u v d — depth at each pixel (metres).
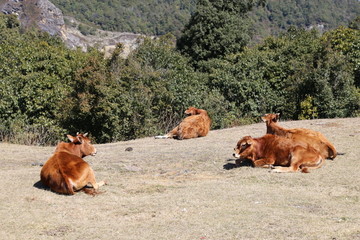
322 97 23.12
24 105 19.55
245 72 25.94
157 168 10.82
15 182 9.35
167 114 22.06
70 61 24.39
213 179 9.73
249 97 24.98
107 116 19.19
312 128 15.31
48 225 6.85
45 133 19.14
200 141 14.45
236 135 15.27
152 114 21.19
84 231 6.58
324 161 10.17
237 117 24.47
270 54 28.62
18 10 99.12
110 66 20.81
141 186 9.20
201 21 38.56
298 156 9.72
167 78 22.52
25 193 8.49
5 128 18.36
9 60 21.55
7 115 18.94
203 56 38.16
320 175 9.41
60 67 22.44
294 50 28.14
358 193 8.27
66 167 8.49
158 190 8.89
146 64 22.61
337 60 23.72
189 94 22.23
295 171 9.69
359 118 17.94
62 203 7.91
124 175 10.25
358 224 6.58
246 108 25.03
